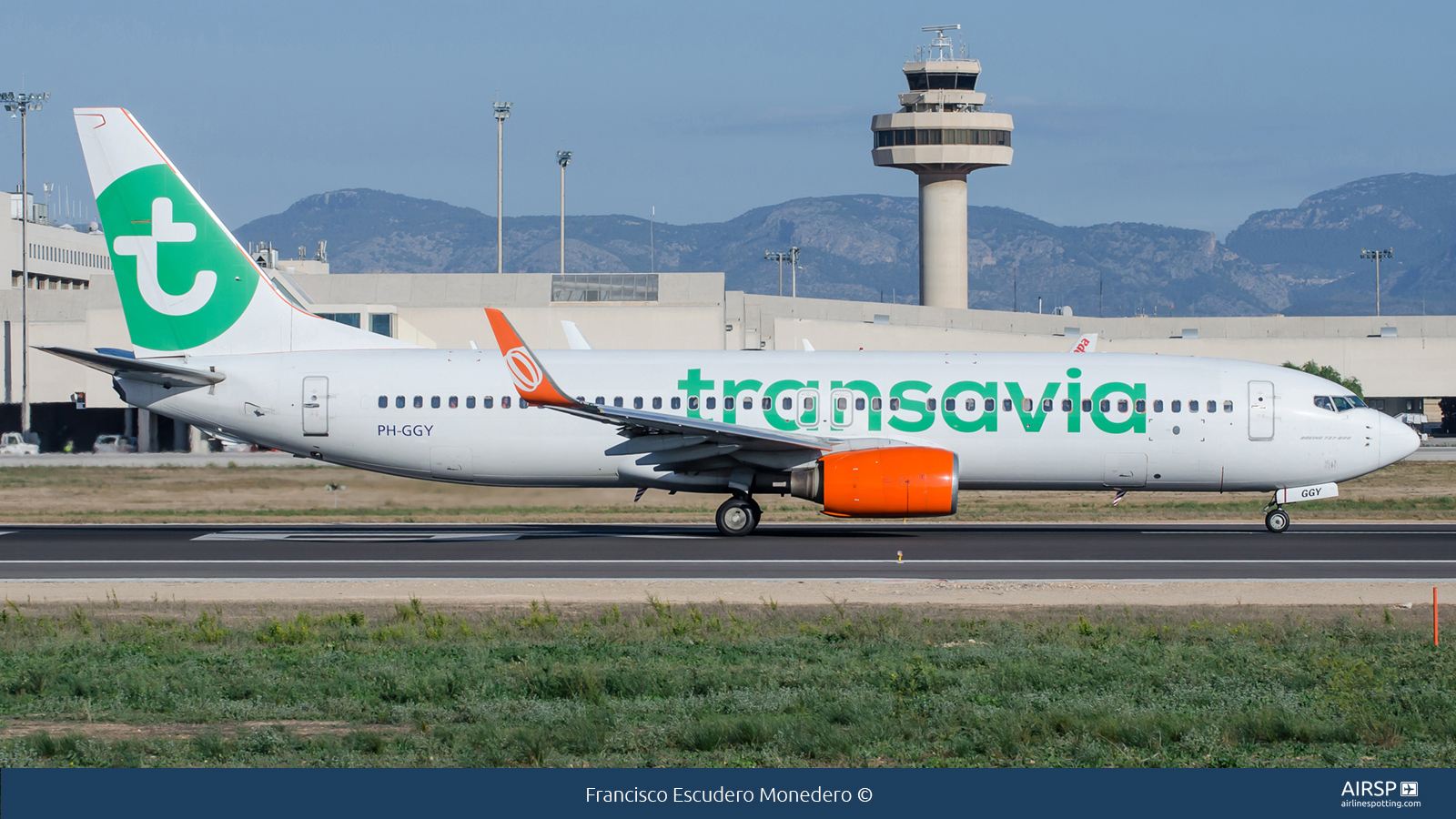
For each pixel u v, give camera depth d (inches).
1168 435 5157.5
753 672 2669.8
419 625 3201.3
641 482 5191.9
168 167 5285.4
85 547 4626.0
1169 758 2118.6
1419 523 5659.5
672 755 2123.5
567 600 3523.6
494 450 5182.1
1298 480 5211.6
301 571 4050.2
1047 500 7150.6
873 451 4894.2
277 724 2320.4
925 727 2262.6
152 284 5305.1
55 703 2429.9
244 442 5359.3
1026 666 2694.4
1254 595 3597.4
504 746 2132.1
